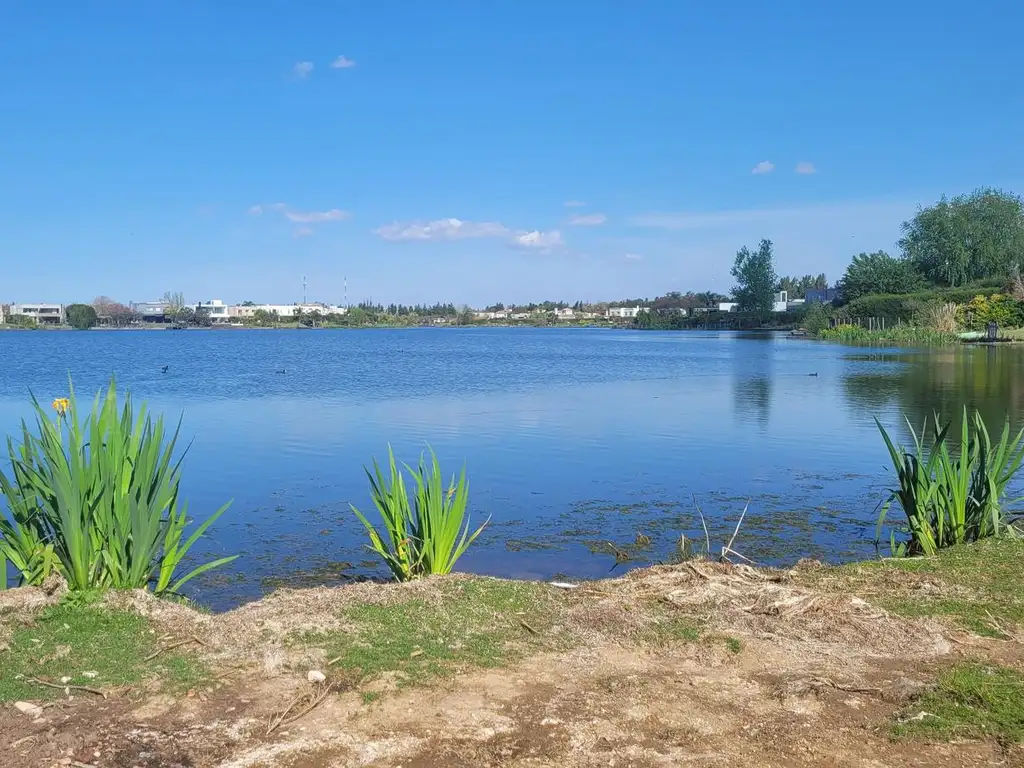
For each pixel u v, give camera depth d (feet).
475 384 100.63
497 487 38.96
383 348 229.66
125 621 17.07
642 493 37.68
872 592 20.81
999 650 16.97
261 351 208.95
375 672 15.21
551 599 19.63
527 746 12.82
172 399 81.66
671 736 13.21
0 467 41.47
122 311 527.40
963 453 26.91
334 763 12.22
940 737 13.25
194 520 32.65
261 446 51.06
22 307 498.69
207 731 13.02
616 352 193.88
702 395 83.25
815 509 34.60
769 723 13.70
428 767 12.17
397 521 22.76
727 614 18.62
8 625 16.65
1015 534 26.58
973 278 257.96
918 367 117.91
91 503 19.31
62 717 13.38
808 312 295.69
